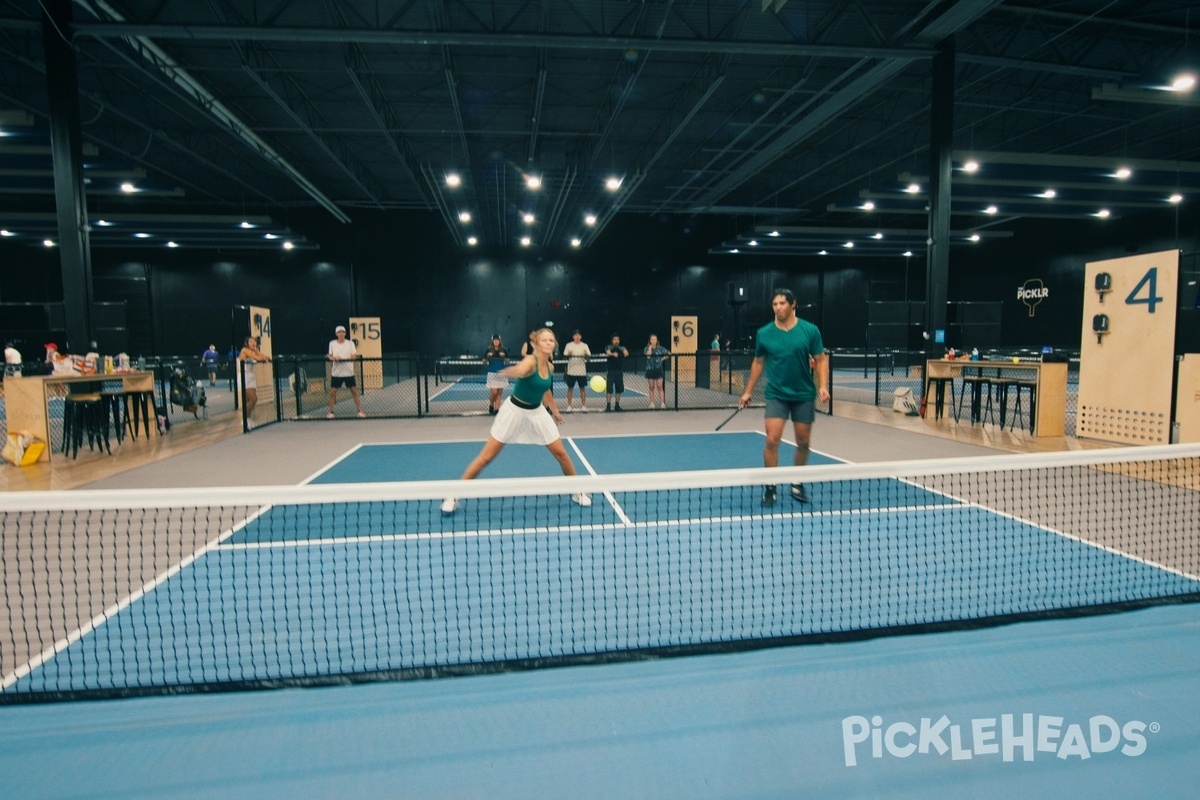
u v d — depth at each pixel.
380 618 3.14
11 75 14.53
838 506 5.29
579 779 2.04
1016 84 15.62
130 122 17.59
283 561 3.96
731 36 12.84
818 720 2.34
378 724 2.33
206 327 28.27
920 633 2.95
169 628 3.05
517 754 2.17
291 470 7.10
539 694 2.50
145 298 27.92
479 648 2.82
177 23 10.20
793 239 27.73
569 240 29.56
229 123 15.83
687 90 15.77
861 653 2.78
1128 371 8.08
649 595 3.42
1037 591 3.42
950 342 23.84
